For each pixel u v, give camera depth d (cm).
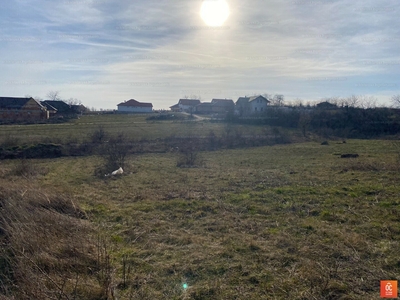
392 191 889
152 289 399
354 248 503
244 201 827
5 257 459
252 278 418
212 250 510
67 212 684
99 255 471
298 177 1195
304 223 634
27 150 2070
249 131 3231
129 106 7925
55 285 368
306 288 390
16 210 574
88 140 2464
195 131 3216
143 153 2264
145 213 727
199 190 993
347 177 1156
